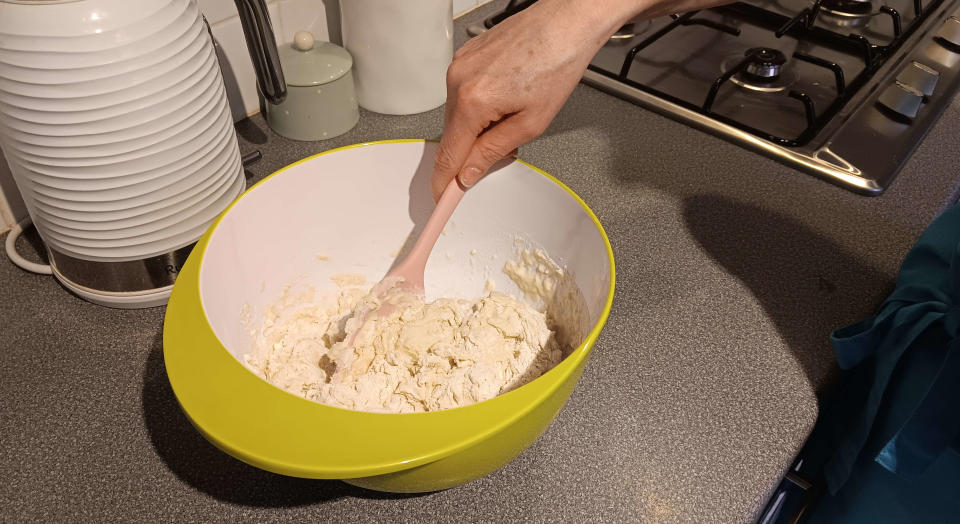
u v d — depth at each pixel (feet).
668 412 1.84
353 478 1.32
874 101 2.85
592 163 2.61
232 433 1.23
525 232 2.01
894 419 2.01
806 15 3.26
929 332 1.89
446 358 1.78
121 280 1.91
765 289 2.16
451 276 2.21
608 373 1.93
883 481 2.18
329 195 1.97
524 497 1.66
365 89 2.72
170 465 1.69
